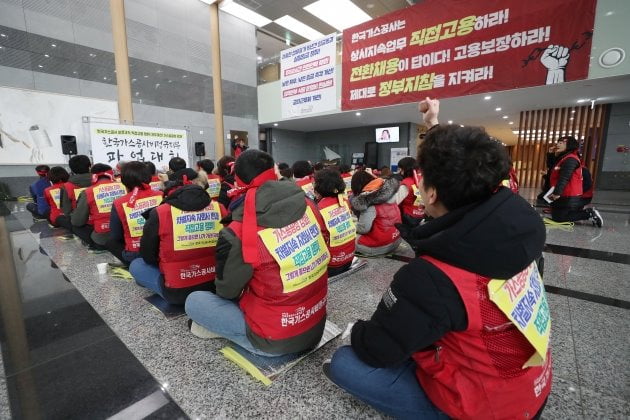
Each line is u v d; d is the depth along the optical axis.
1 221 4.40
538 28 3.78
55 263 2.57
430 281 0.65
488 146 0.63
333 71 5.36
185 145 7.56
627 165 7.16
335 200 2.10
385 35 4.75
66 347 1.43
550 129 8.01
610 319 1.61
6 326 1.63
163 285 1.65
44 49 6.15
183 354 1.36
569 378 1.18
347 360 0.96
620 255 2.65
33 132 6.14
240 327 1.22
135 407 1.07
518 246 0.60
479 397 0.71
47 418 1.04
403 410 0.86
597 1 3.56
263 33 10.44
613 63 3.60
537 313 0.71
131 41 7.28
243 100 9.74
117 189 2.76
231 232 1.09
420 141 0.74
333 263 2.17
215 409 1.05
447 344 0.73
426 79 4.49
